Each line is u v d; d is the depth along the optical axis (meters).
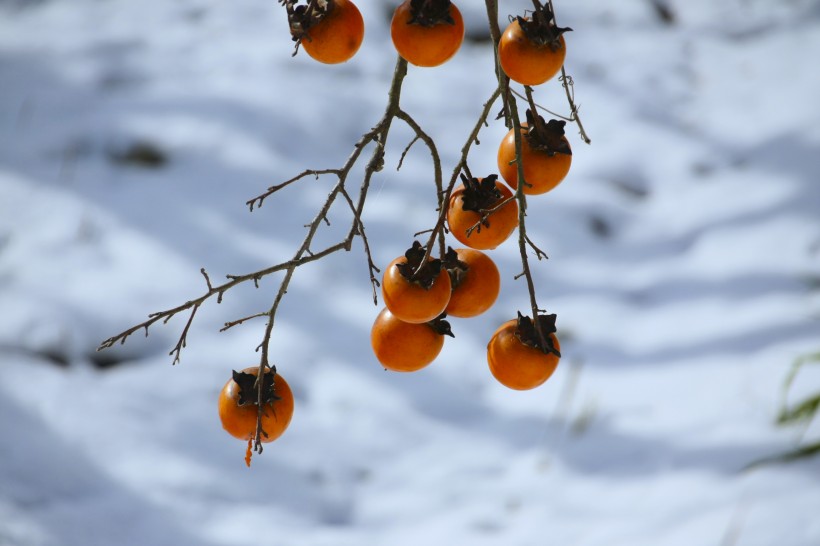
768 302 6.51
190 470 5.55
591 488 5.43
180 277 6.82
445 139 8.15
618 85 8.80
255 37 9.16
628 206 7.62
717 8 9.81
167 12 9.51
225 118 8.12
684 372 6.09
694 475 5.30
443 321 2.42
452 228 2.49
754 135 8.10
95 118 8.15
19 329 6.35
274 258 7.01
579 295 6.85
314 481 5.61
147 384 6.10
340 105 8.34
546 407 6.05
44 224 7.19
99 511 5.23
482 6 9.49
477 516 5.33
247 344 6.43
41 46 9.07
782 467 5.16
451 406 6.13
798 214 7.16
